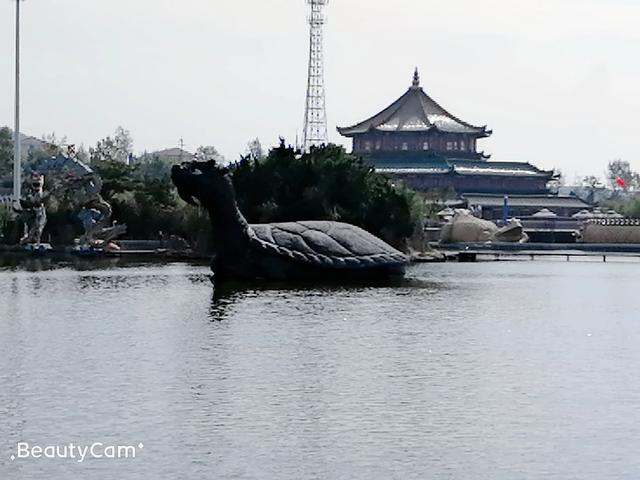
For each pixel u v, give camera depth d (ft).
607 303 373.20
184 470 143.13
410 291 408.46
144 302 346.13
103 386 192.44
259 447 153.58
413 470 143.84
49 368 210.79
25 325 280.92
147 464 145.59
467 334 270.05
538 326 293.43
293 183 593.83
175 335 260.01
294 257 440.04
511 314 326.44
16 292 386.11
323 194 586.86
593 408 178.81
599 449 153.79
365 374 207.00
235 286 415.85
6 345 242.17
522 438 159.33
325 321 293.43
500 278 511.81
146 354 228.84
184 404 178.40
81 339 252.42
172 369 210.18
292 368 212.64
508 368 216.74
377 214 599.16
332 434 160.66
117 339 252.62
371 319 300.20
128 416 169.99
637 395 189.47
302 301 354.13
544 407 179.32
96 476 140.87
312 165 596.70
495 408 178.19
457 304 354.33
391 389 192.44
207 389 190.49
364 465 145.79
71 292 385.50
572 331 282.56
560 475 142.31
